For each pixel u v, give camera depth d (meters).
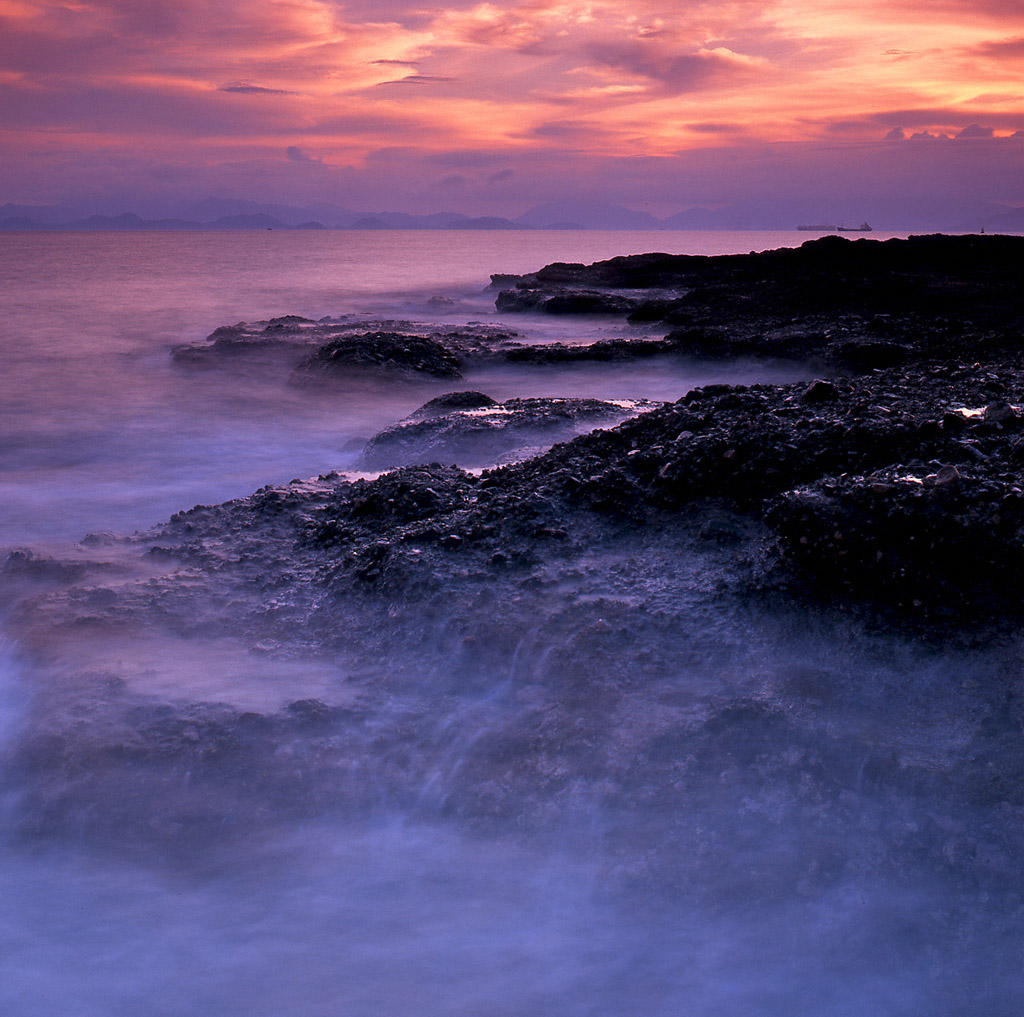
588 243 163.00
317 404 16.58
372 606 4.68
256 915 2.90
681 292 33.03
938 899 2.75
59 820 3.36
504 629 4.18
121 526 8.74
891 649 3.74
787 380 17.09
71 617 4.82
